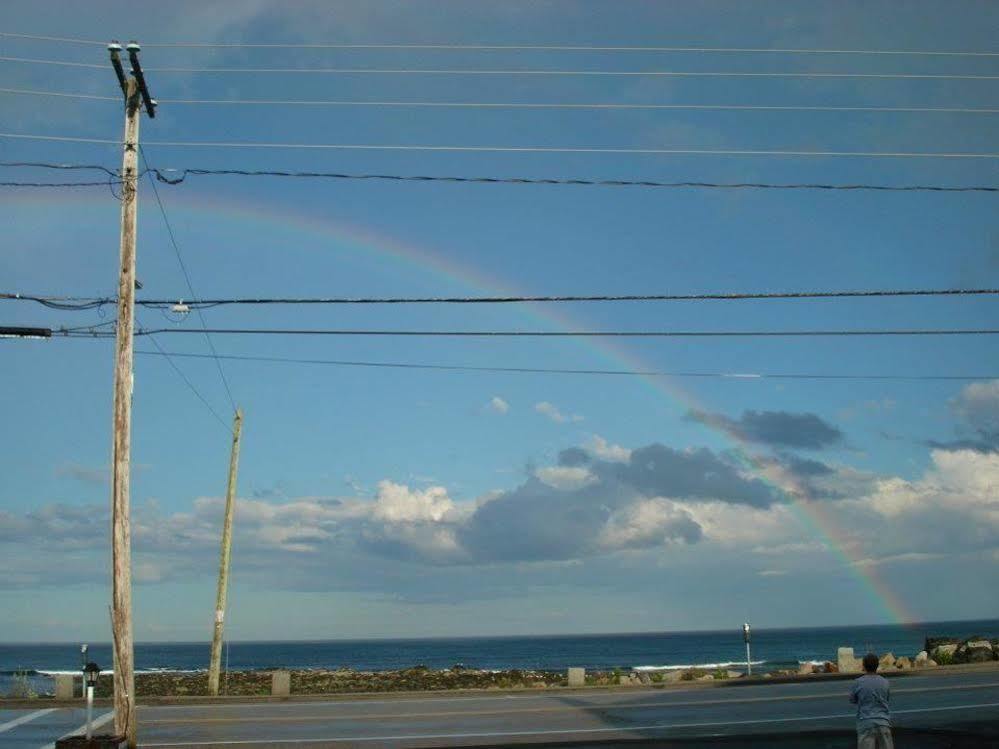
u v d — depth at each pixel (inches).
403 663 5625.0
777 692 1148.5
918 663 1503.4
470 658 6441.9
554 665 4906.5
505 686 1440.7
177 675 1899.6
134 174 740.7
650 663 4940.9
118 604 680.4
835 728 783.7
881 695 542.6
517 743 728.3
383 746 724.0
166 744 738.8
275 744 736.3
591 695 1178.6
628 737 749.3
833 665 1453.0
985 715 832.9
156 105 761.6
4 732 800.9
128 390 708.0
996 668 1409.9
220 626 1235.9
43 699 1098.1
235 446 1284.4
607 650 7785.4
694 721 849.5
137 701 1141.7
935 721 799.1
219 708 1053.2
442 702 1109.7
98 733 777.6
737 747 694.5
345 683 1696.6
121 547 685.9
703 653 6363.2
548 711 970.1
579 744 719.7
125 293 721.0
